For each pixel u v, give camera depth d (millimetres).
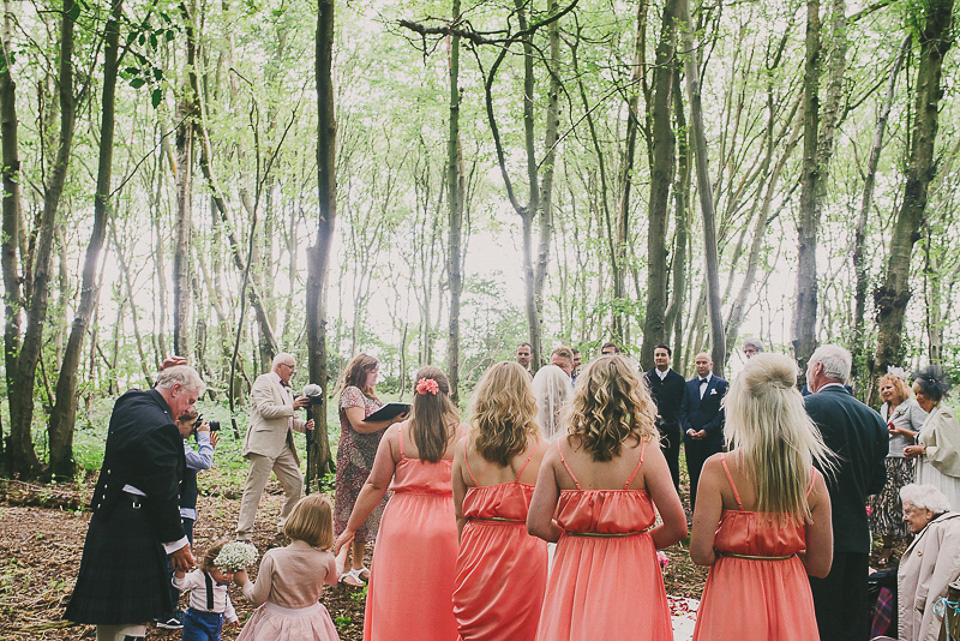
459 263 10852
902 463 7172
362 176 28172
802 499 2863
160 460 3811
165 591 3900
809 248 9523
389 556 4121
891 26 12133
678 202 11070
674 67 9094
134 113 17438
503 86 16812
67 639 4652
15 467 9359
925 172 8898
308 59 15922
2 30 10367
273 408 6855
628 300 11758
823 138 9594
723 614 2896
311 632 3902
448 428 4242
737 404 2971
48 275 9672
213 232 17609
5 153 9773
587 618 2924
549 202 11641
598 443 3043
